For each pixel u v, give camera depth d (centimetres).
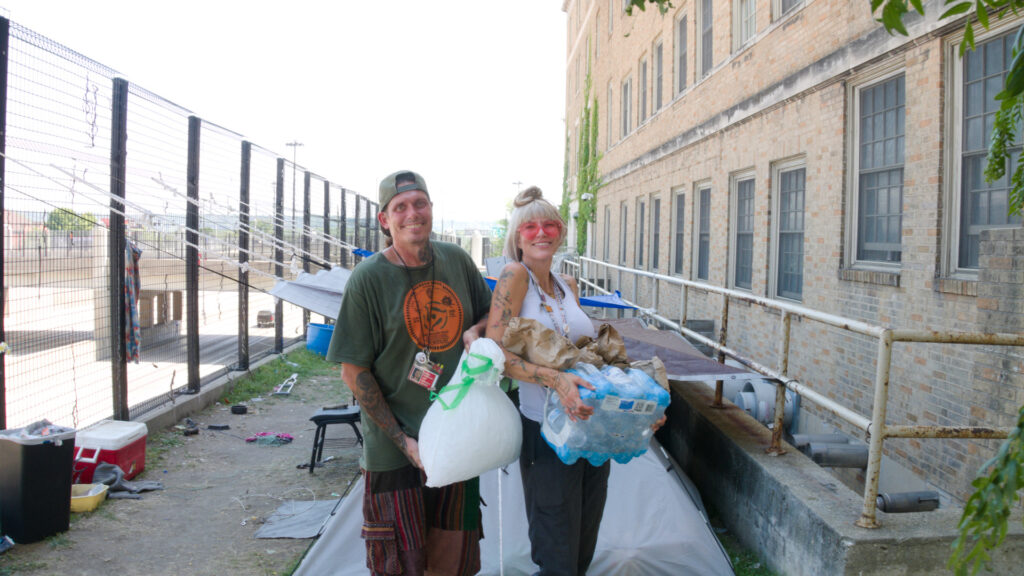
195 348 878
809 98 791
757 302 489
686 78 1274
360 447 735
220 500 566
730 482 473
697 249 1226
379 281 278
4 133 513
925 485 571
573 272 2070
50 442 471
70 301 670
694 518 412
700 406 560
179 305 1087
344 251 1684
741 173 1022
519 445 273
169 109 774
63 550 459
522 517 405
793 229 865
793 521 373
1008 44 514
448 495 294
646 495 423
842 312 722
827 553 335
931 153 582
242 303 1066
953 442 534
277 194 1213
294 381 1067
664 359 517
